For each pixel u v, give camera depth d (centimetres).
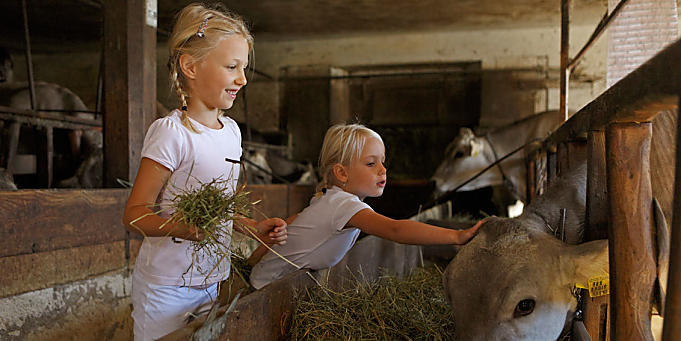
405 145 1019
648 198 136
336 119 1011
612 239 138
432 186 600
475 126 960
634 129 135
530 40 912
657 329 165
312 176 859
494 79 924
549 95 900
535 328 146
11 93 531
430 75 1002
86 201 241
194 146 150
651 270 135
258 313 140
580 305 171
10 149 403
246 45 154
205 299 166
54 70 1084
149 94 336
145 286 156
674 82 96
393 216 602
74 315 233
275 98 1015
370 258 250
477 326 145
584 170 200
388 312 183
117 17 321
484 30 928
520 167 689
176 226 136
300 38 989
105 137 323
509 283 146
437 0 746
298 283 171
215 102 152
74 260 234
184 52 148
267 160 837
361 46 986
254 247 304
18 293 205
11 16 817
